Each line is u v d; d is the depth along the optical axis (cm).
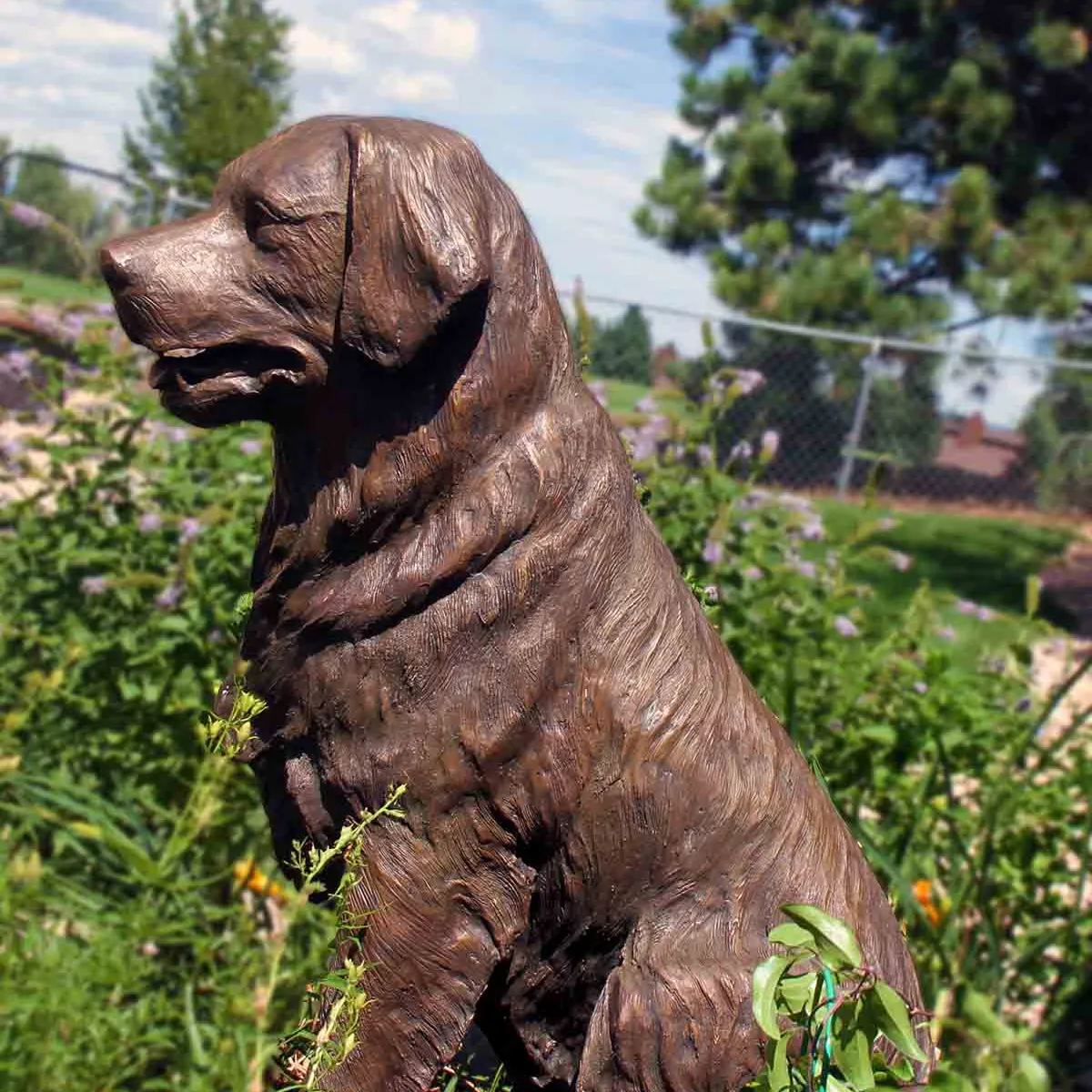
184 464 415
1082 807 429
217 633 359
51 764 342
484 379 195
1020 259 1448
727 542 418
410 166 187
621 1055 198
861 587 443
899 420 1269
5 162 614
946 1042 286
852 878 213
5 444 431
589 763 200
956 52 1516
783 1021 192
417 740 198
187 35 1847
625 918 204
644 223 1595
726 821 203
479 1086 229
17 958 217
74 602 390
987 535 1224
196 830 274
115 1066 218
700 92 1598
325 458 200
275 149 195
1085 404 1291
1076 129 1498
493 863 202
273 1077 230
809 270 1478
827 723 388
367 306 187
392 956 201
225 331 194
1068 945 337
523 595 197
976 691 408
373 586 198
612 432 211
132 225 622
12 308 485
